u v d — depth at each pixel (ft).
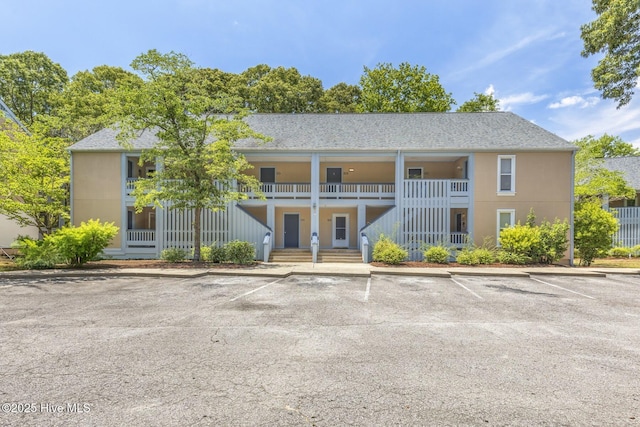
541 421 9.82
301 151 53.88
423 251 50.44
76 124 65.72
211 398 10.91
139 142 55.21
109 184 53.78
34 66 93.91
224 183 45.88
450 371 13.26
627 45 53.21
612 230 49.29
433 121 61.46
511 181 52.16
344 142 55.16
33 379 12.28
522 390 11.76
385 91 104.37
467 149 52.16
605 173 64.28
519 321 20.58
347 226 64.54
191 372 12.92
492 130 56.85
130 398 10.88
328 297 26.96
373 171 63.98
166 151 43.06
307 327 18.92
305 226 64.39
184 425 9.34
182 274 36.01
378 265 45.47
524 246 46.19
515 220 51.96
